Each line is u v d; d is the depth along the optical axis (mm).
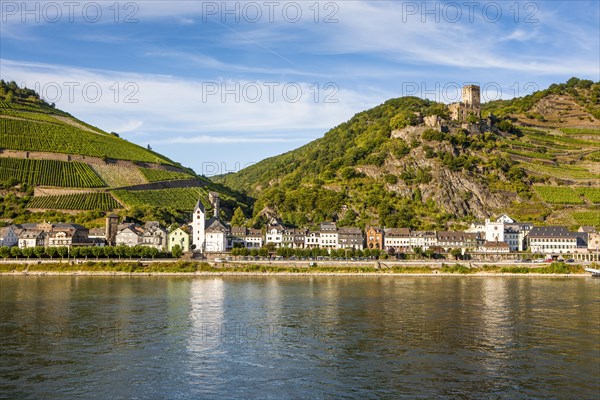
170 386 93688
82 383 95000
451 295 180000
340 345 117375
